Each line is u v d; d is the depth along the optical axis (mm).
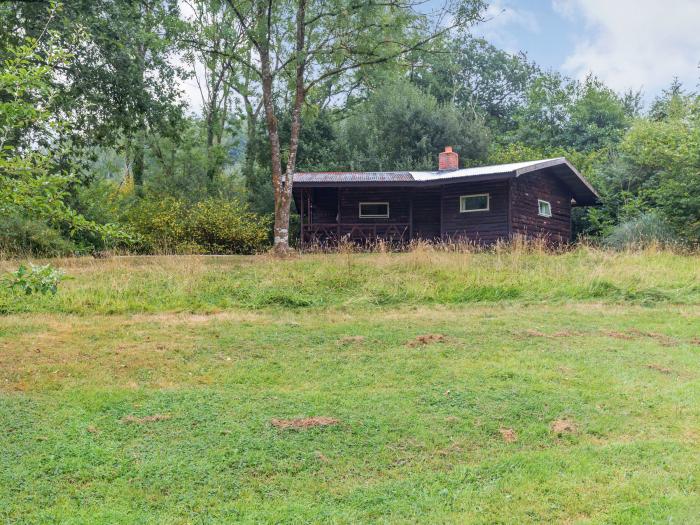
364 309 12250
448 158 24016
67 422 5887
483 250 19453
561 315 11414
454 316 11281
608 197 25703
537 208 22734
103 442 5480
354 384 7219
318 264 15656
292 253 18812
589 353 8641
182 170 31859
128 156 32125
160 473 4957
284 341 9195
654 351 8820
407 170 31094
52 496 4594
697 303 12602
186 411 6219
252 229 25281
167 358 8203
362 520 4352
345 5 20141
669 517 4223
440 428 5875
